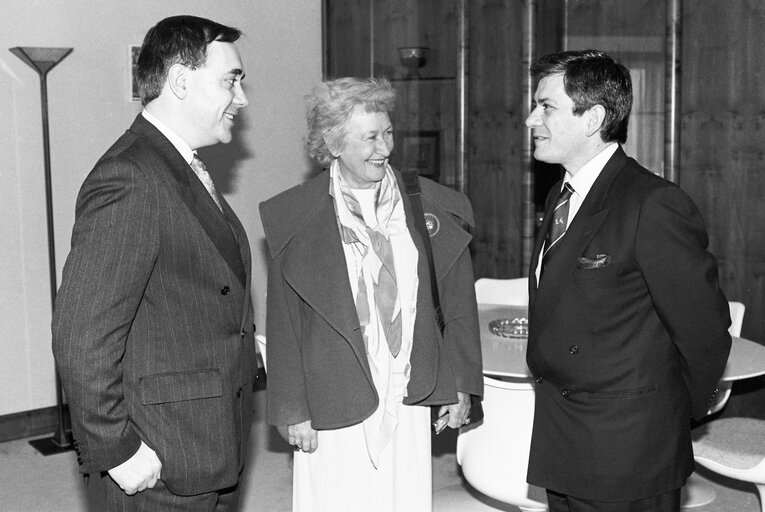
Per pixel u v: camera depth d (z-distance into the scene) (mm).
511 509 3594
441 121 5047
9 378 4746
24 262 4750
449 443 4516
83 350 1847
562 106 2186
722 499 3807
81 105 4867
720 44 4188
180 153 2072
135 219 1913
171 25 2070
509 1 4672
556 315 2205
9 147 4656
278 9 5664
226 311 2086
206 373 2049
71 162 4855
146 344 1999
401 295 2422
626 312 2125
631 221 2080
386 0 5293
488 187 4883
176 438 2006
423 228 2443
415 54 5125
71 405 1896
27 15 4656
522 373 2916
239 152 5566
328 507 2465
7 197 4668
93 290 1860
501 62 4746
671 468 2160
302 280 2344
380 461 2426
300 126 5840
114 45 4957
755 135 4125
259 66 5613
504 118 4766
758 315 4207
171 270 2000
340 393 2348
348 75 5590
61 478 4184
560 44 4742
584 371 2170
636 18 4473
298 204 2416
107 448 1887
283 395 2400
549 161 2271
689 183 4359
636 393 2137
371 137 2312
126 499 2061
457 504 3660
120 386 1914
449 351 2512
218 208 2098
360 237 2395
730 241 4258
